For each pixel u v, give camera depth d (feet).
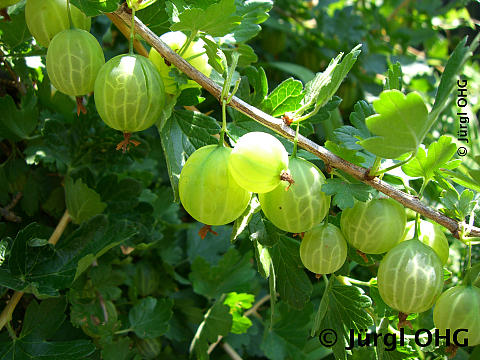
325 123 0.99
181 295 0.91
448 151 0.51
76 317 0.72
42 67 0.77
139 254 0.91
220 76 0.61
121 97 0.47
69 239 0.66
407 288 0.47
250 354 0.93
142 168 0.96
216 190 0.45
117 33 1.00
